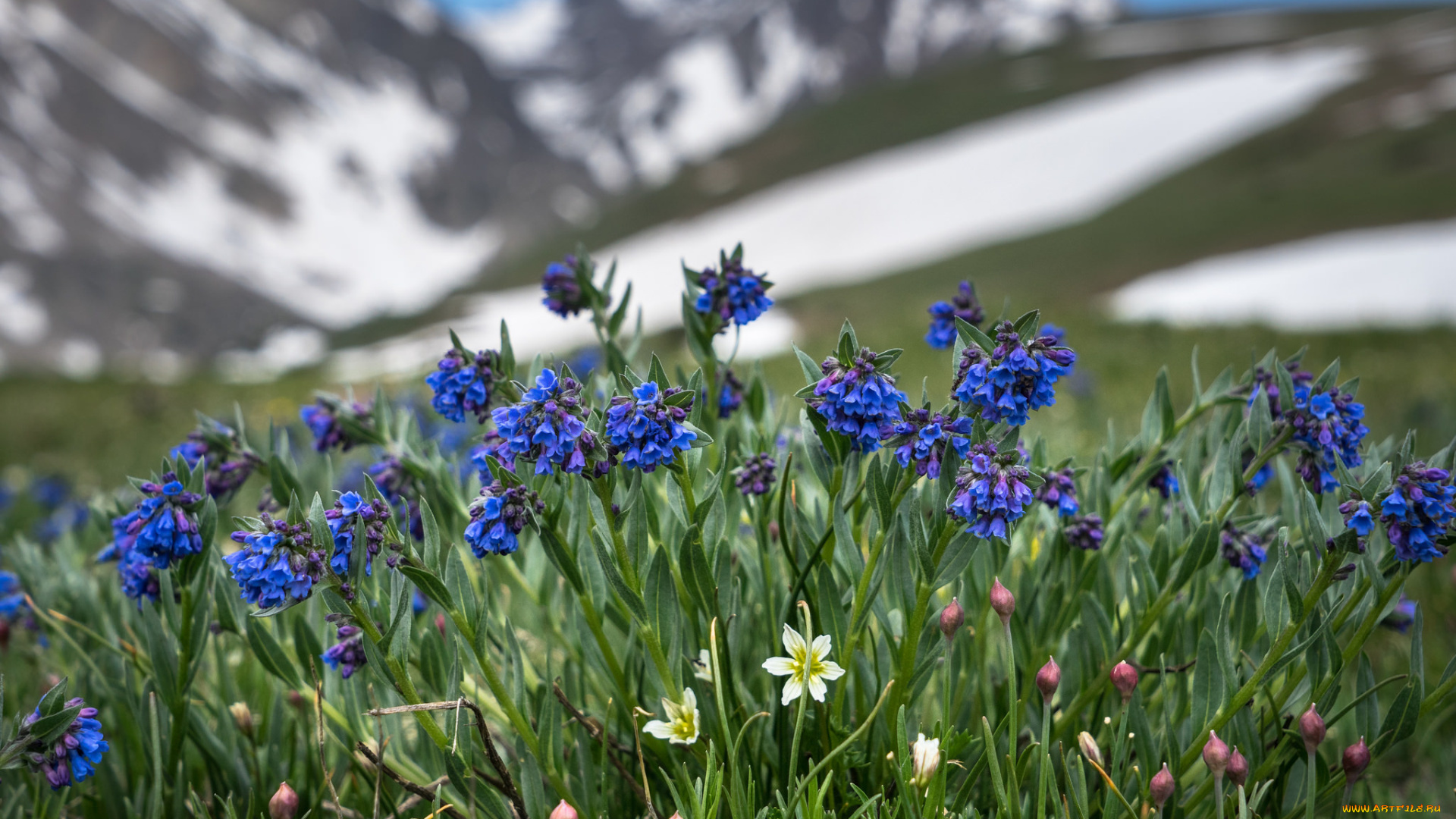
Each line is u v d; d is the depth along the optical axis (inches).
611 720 110.0
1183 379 481.4
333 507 85.4
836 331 815.1
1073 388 358.3
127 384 852.0
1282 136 3703.3
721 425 122.0
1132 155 4190.5
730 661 97.5
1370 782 120.5
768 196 5251.0
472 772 89.7
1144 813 86.1
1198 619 107.9
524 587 117.6
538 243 6117.1
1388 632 158.9
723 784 93.6
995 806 96.9
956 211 4183.1
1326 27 6668.3
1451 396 383.6
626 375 89.7
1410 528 82.3
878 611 97.5
